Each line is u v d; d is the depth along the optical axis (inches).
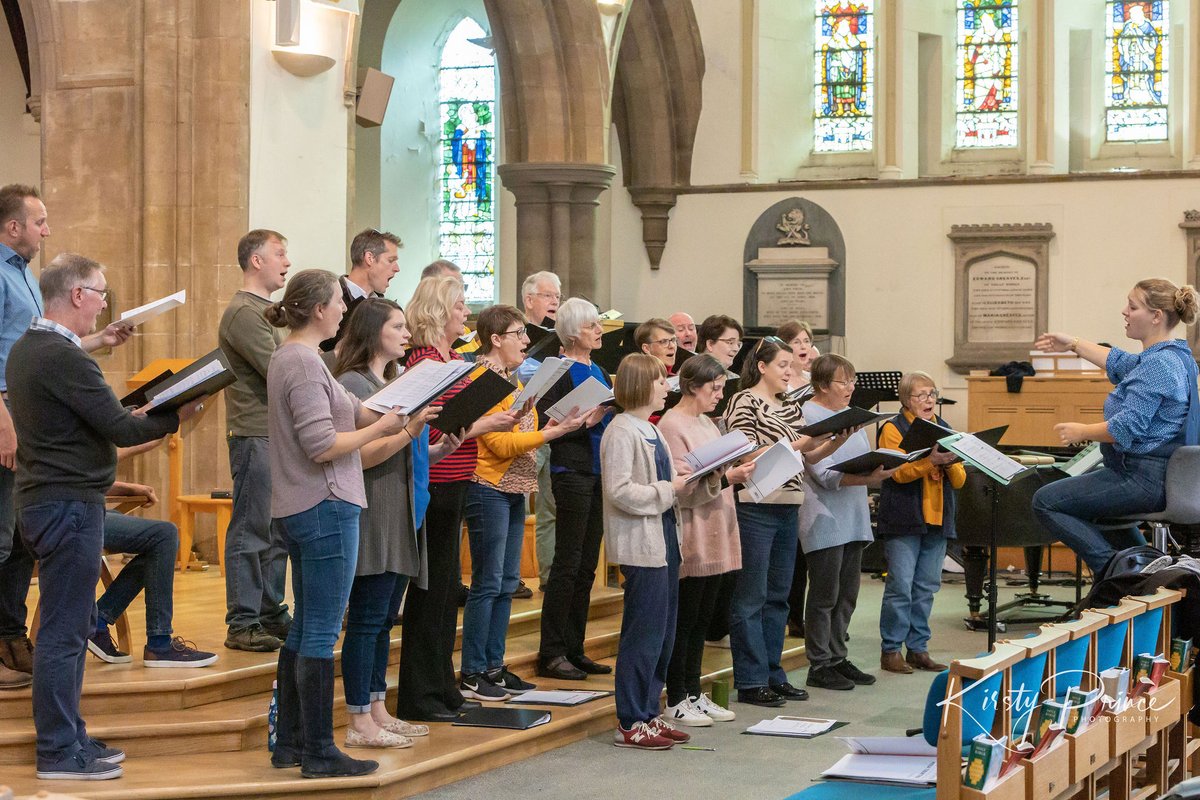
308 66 362.0
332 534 192.9
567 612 274.1
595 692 260.5
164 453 352.5
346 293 241.6
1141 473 244.1
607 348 329.1
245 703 222.5
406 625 235.9
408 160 700.0
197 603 289.4
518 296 574.6
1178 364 242.5
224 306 350.0
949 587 469.4
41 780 189.5
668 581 242.8
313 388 191.2
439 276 231.6
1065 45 654.5
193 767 201.0
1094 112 663.1
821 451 276.2
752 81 669.3
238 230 349.4
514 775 220.5
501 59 566.6
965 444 258.7
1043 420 516.1
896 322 649.0
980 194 637.3
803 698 282.0
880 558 430.6
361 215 679.1
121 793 185.5
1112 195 620.1
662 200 674.2
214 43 349.7
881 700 284.2
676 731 244.7
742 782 218.4
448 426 204.7
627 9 579.8
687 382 255.6
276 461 194.7
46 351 187.3
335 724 231.6
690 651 262.2
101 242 356.8
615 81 667.4
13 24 545.6
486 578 250.4
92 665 226.1
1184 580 219.3
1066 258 626.2
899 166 654.5
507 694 254.2
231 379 192.9
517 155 571.2
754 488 243.1
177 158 351.9
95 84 356.8
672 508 243.3
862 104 685.3
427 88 706.2
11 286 210.1
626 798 208.7
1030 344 628.7
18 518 191.2
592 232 574.6
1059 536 254.7
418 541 229.5
